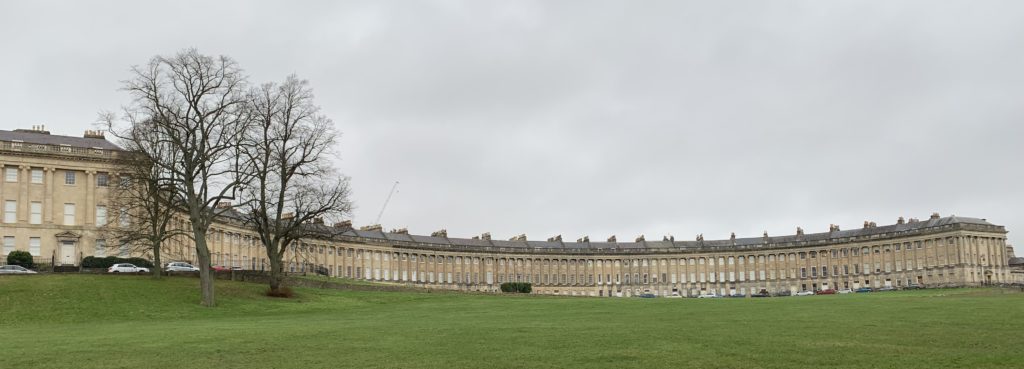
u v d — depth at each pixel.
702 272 189.50
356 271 160.75
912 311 48.22
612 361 27.36
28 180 99.88
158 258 77.75
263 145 74.94
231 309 64.19
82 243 101.00
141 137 76.81
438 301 80.94
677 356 28.20
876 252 171.25
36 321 55.16
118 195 87.44
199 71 68.06
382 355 29.81
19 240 98.38
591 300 83.12
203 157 68.31
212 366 27.66
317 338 36.16
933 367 24.94
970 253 158.75
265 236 80.94
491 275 183.38
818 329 37.28
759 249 185.25
